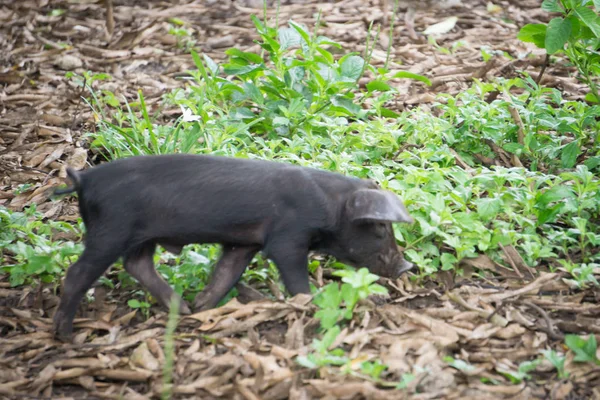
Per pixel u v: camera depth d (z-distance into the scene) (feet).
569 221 29.60
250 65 37.42
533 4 54.03
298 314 24.50
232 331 24.26
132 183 23.79
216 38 49.49
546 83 42.22
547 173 33.76
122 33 50.42
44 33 50.52
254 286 27.14
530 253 27.22
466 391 21.76
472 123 34.78
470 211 29.25
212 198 23.86
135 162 24.22
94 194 23.76
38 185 33.83
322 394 21.38
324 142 33.96
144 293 26.61
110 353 23.72
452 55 46.11
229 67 36.63
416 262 26.48
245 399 21.62
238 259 25.16
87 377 22.81
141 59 47.11
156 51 48.01
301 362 21.76
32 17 52.34
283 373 22.04
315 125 34.60
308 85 37.09
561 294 26.30
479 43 48.03
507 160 34.37
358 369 22.02
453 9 53.06
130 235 23.84
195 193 23.86
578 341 22.75
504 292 25.86
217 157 24.71
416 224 28.09
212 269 26.35
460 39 48.73
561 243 28.68
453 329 23.80
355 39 48.21
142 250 25.05
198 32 50.31
